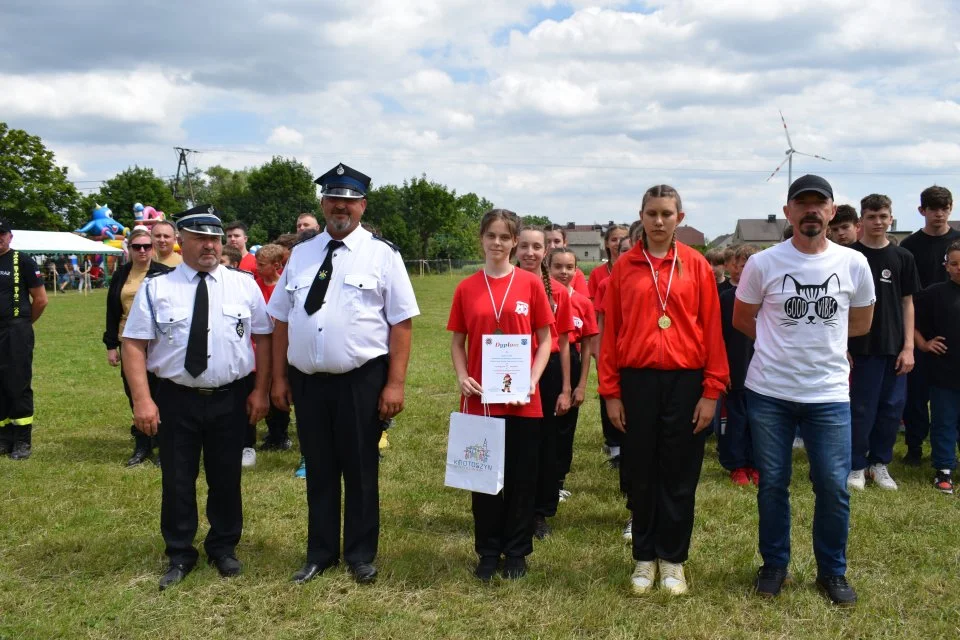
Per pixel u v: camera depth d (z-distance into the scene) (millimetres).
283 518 4797
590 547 4312
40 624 3348
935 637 3281
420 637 3262
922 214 6281
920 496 5238
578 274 5367
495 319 3814
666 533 3674
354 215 3789
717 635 3266
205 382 3787
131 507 4953
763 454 3668
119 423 7680
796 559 4074
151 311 3781
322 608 3512
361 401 3779
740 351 5555
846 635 3316
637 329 3629
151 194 66000
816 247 3578
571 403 4852
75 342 14867
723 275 6344
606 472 5930
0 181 49312
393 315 3828
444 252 66812
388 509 4969
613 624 3365
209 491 3979
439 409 8359
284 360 3998
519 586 3736
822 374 3523
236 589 3727
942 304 5441
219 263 4012
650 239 3668
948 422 5414
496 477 3645
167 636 3295
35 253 34031
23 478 5613
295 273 3824
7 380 6172
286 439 6754
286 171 61875
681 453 3625
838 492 3525
